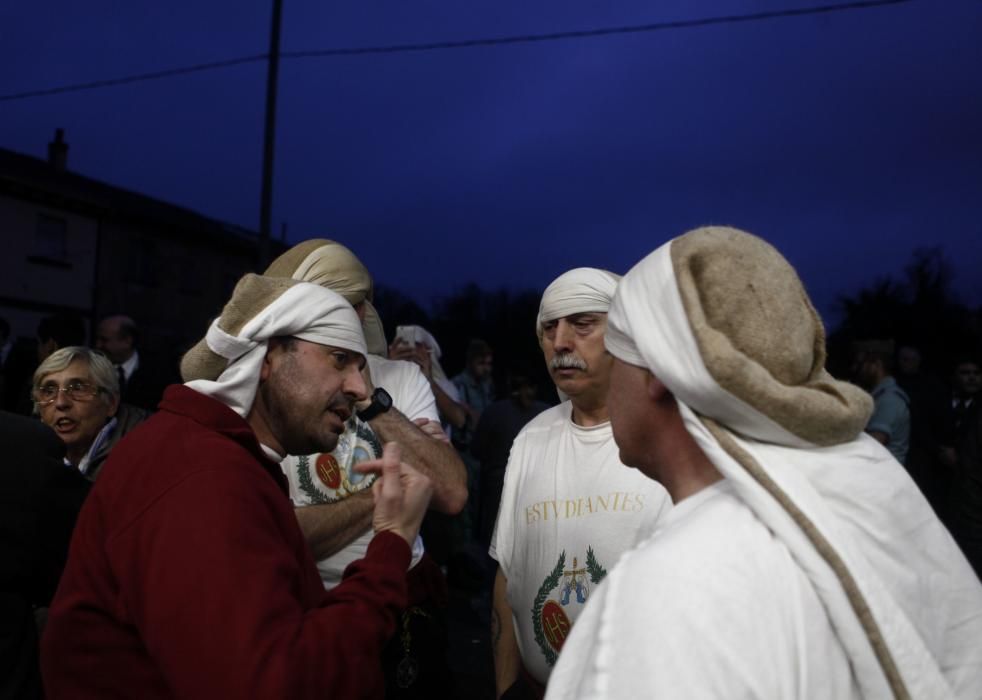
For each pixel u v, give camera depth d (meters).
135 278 30.08
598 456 2.11
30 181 26.33
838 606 0.90
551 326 2.24
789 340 1.00
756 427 0.97
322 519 2.19
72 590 1.38
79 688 1.33
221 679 1.18
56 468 2.12
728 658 0.85
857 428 1.01
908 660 0.90
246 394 1.58
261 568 1.26
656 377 1.05
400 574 1.45
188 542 1.26
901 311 27.81
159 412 1.52
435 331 32.25
